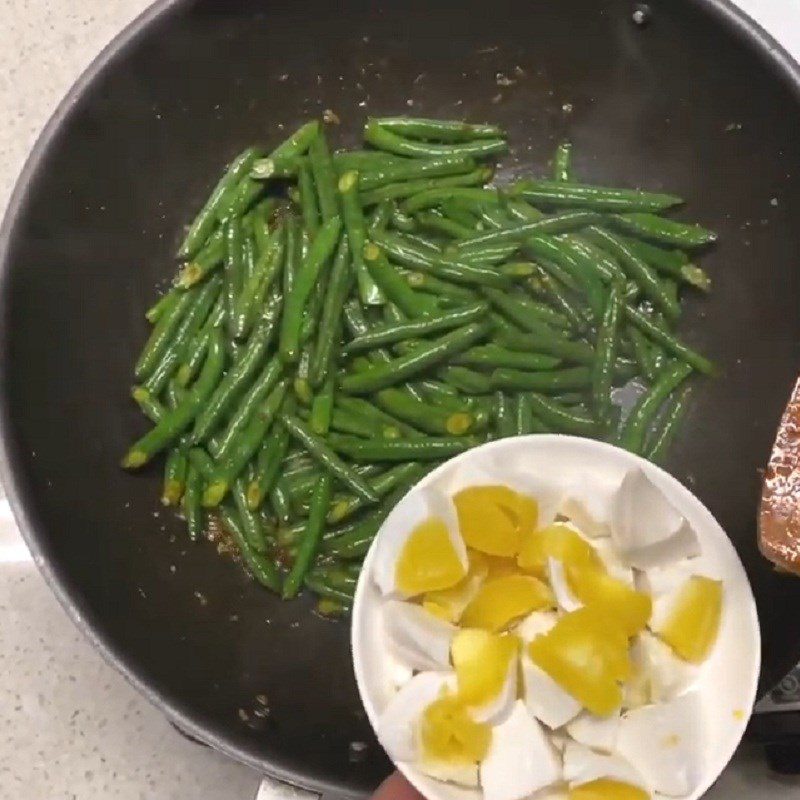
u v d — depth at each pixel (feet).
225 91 1.64
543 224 1.67
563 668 1.26
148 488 1.63
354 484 1.59
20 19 1.83
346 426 1.62
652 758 1.27
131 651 1.43
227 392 1.61
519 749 1.26
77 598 1.39
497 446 1.38
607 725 1.27
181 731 1.47
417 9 1.61
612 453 1.38
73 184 1.52
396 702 1.28
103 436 1.59
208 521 1.64
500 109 1.75
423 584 1.31
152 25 1.49
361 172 1.72
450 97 1.75
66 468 1.50
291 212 1.73
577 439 1.38
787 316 1.57
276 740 1.43
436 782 1.28
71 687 1.61
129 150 1.58
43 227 1.48
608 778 1.26
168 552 1.61
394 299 1.65
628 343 1.67
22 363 1.44
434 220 1.70
